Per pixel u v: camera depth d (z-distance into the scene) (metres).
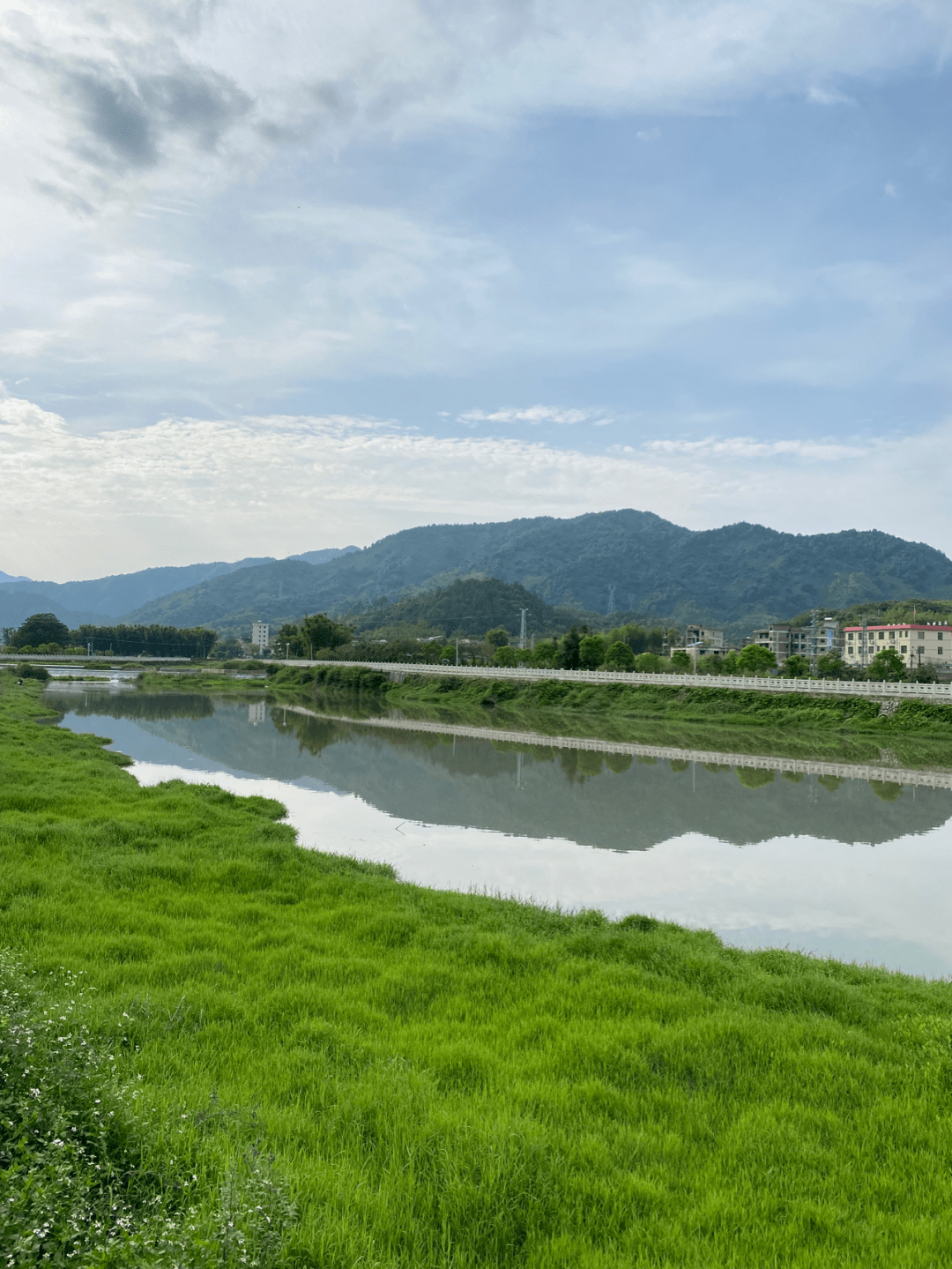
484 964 13.23
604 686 89.88
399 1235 5.69
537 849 25.56
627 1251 5.79
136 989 10.52
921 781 41.44
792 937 17.66
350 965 12.62
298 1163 6.39
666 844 26.86
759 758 49.72
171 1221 4.56
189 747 50.41
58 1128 5.38
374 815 30.56
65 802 24.39
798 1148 7.45
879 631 128.62
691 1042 9.85
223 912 15.20
